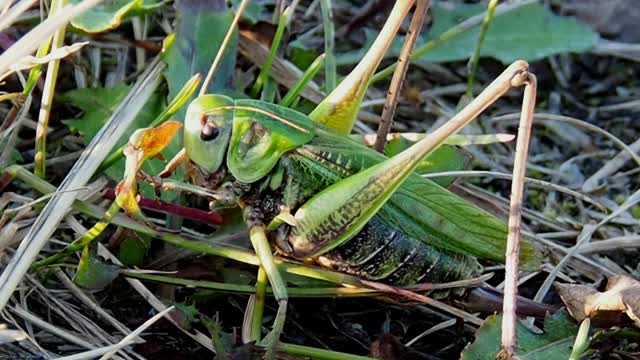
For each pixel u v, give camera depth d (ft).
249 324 0.63
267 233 0.63
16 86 0.73
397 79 0.66
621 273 0.73
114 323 0.64
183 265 0.66
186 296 0.67
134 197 0.61
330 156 0.63
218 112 0.62
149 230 0.64
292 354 0.62
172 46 0.70
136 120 0.71
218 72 0.71
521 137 0.60
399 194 0.63
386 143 0.68
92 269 0.63
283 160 0.63
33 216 0.65
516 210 0.60
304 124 0.63
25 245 0.62
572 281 0.71
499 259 0.64
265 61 0.75
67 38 0.75
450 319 0.69
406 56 0.66
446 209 0.63
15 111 0.67
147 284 0.66
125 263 0.66
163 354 0.63
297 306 0.68
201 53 0.71
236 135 0.62
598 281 0.68
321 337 0.67
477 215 0.63
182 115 0.69
